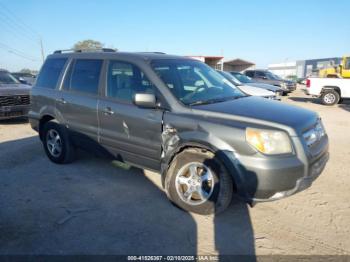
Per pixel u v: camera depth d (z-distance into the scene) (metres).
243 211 3.72
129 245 3.08
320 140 3.68
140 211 3.73
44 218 3.57
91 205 3.88
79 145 5.00
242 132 3.19
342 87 15.79
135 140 4.05
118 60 4.36
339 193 4.27
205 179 3.54
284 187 3.16
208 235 3.25
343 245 3.09
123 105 4.12
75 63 4.96
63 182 4.60
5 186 4.47
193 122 3.47
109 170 5.08
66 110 4.94
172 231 3.31
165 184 3.79
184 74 4.23
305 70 75.12
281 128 3.18
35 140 7.04
